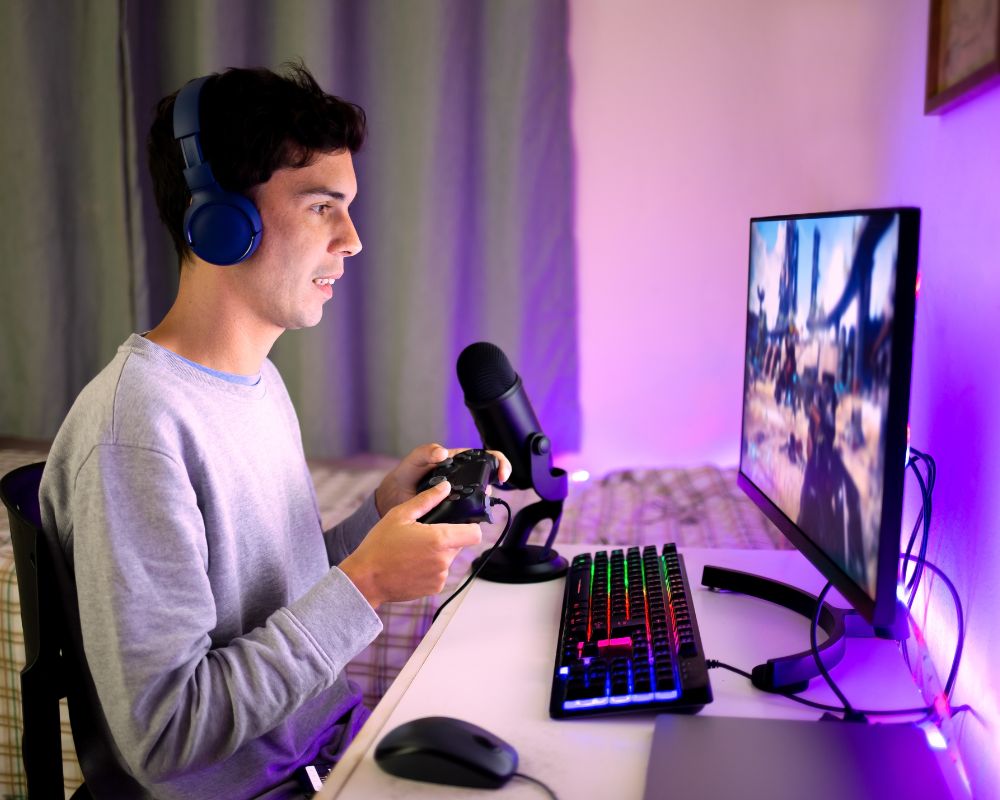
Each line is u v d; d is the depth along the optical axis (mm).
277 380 1154
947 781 670
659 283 2217
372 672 1425
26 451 2328
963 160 976
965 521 930
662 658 809
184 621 792
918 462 1121
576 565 1078
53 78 2301
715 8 2086
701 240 2182
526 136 2135
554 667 840
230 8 2180
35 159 2326
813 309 875
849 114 2049
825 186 2098
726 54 2098
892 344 677
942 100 989
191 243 891
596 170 2193
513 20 2094
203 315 943
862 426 741
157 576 794
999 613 817
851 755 689
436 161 2154
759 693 808
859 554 747
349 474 2158
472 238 2227
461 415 2295
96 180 2348
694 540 1655
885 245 697
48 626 846
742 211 2150
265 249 919
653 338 2242
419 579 859
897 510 689
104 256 2381
